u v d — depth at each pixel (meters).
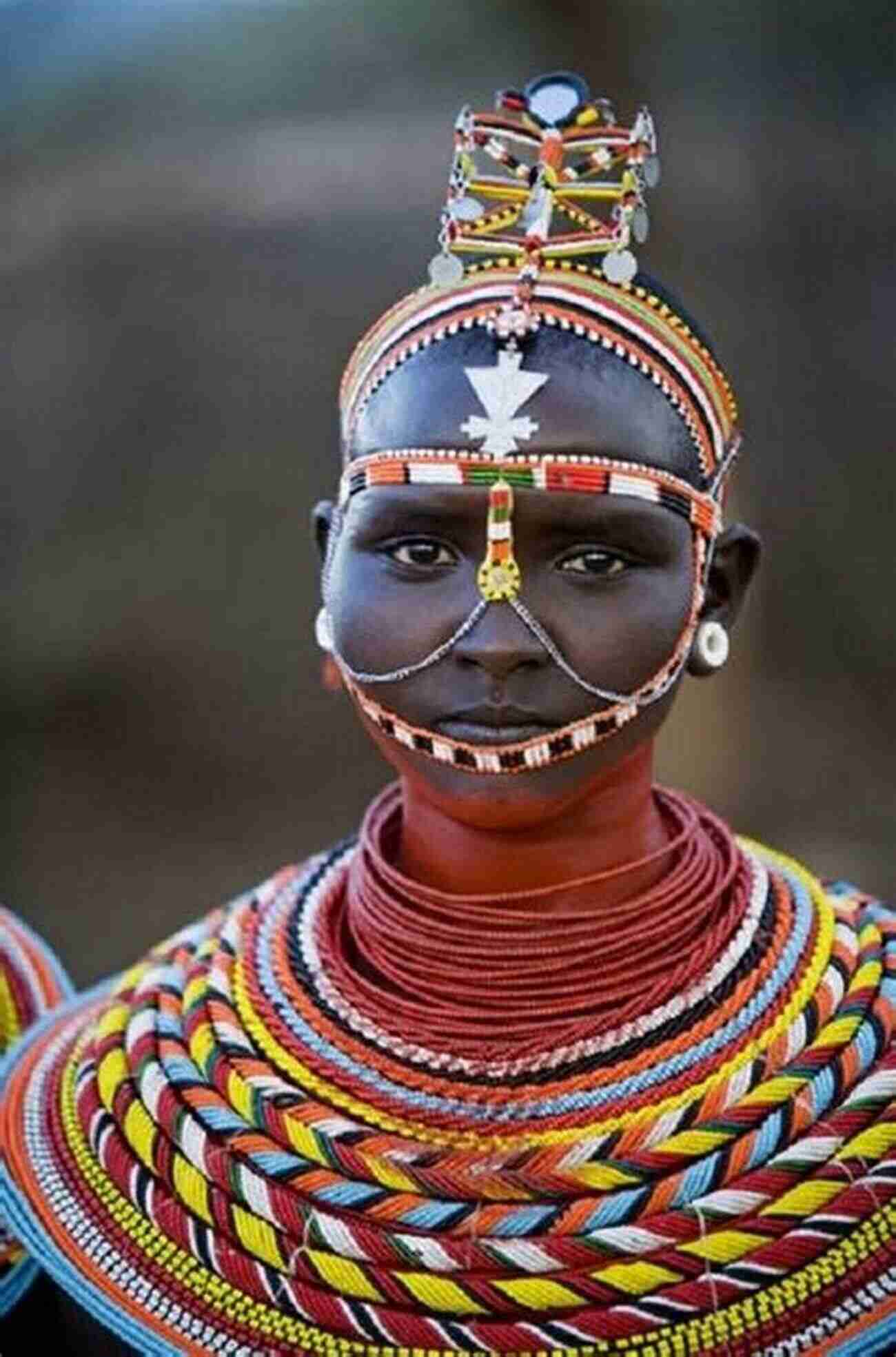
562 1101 2.29
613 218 2.42
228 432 8.59
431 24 9.13
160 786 7.68
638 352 2.28
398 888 2.43
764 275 8.21
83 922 7.04
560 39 8.12
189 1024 2.49
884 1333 2.18
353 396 2.41
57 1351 2.59
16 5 9.83
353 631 2.28
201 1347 2.25
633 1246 2.20
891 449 7.86
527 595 2.20
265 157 9.17
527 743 2.22
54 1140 2.49
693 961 2.38
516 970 2.36
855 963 2.46
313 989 2.46
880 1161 2.25
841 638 7.52
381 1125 2.32
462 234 2.35
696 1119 2.26
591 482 2.18
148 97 9.47
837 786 7.09
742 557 2.46
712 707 7.28
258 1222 2.28
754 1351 2.17
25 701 7.93
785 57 8.38
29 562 8.36
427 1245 2.21
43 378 8.80
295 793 7.56
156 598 8.16
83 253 9.11
